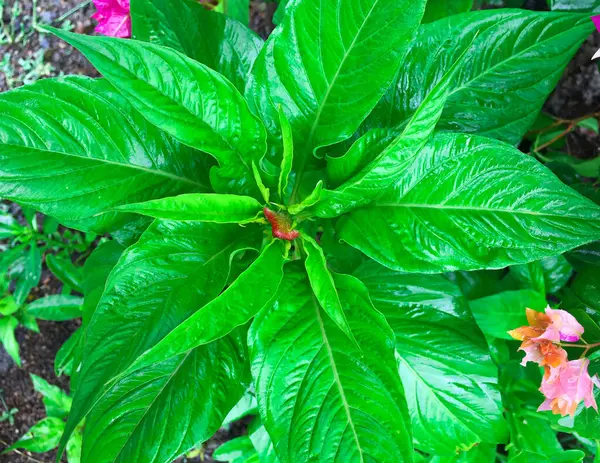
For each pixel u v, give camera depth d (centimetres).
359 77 44
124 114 46
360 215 45
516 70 48
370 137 42
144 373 45
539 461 57
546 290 59
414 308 49
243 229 46
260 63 44
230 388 46
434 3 56
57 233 83
